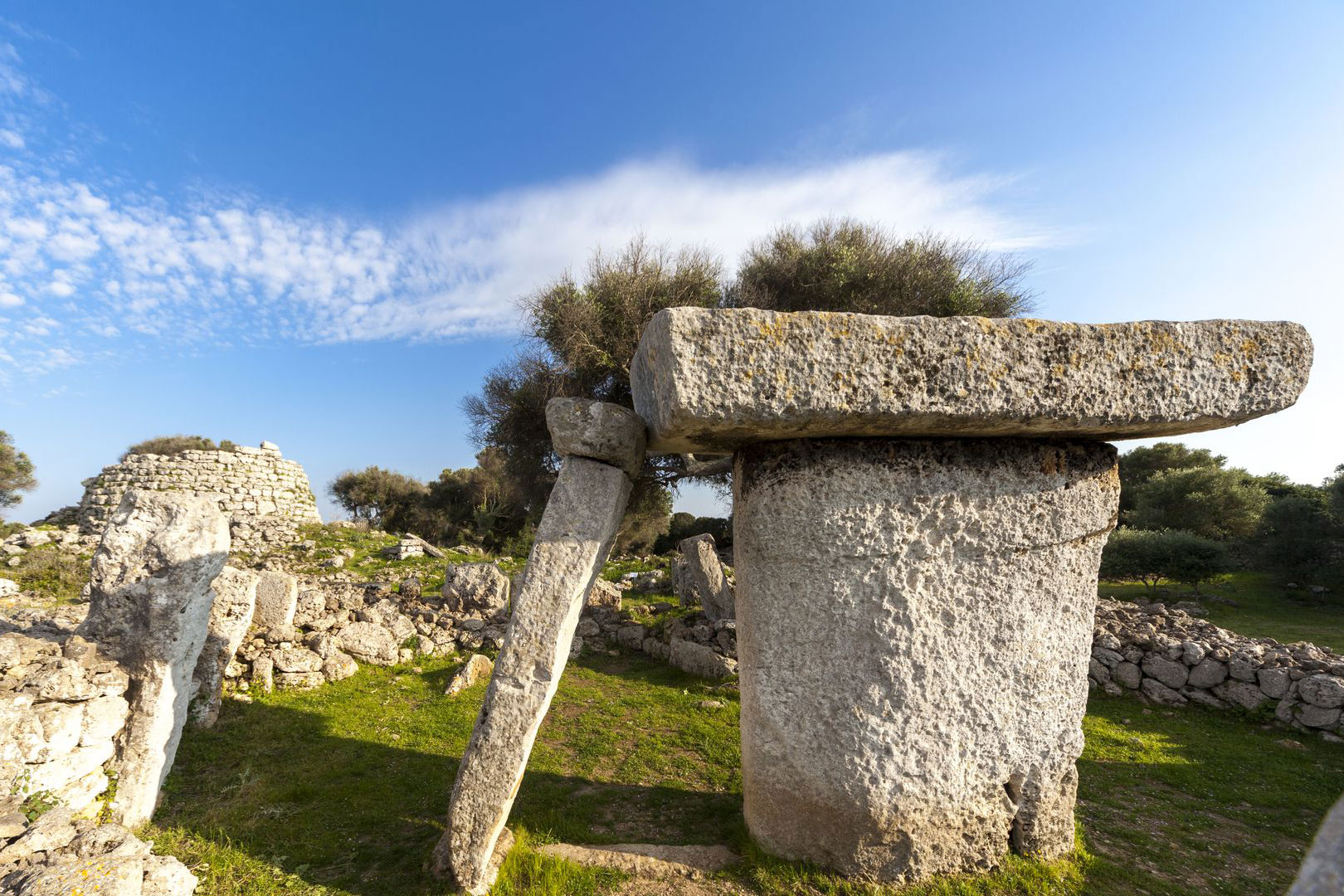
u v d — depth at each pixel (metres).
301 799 3.92
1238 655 6.35
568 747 5.01
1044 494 3.13
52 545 10.97
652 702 6.12
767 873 3.03
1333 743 5.40
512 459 14.05
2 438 19.23
